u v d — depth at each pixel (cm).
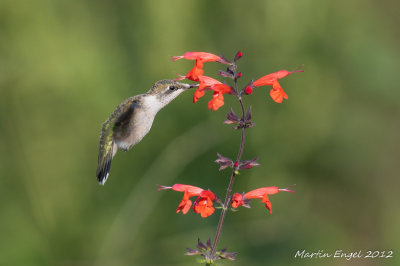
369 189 1418
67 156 1320
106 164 745
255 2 1373
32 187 1273
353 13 1433
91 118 1313
